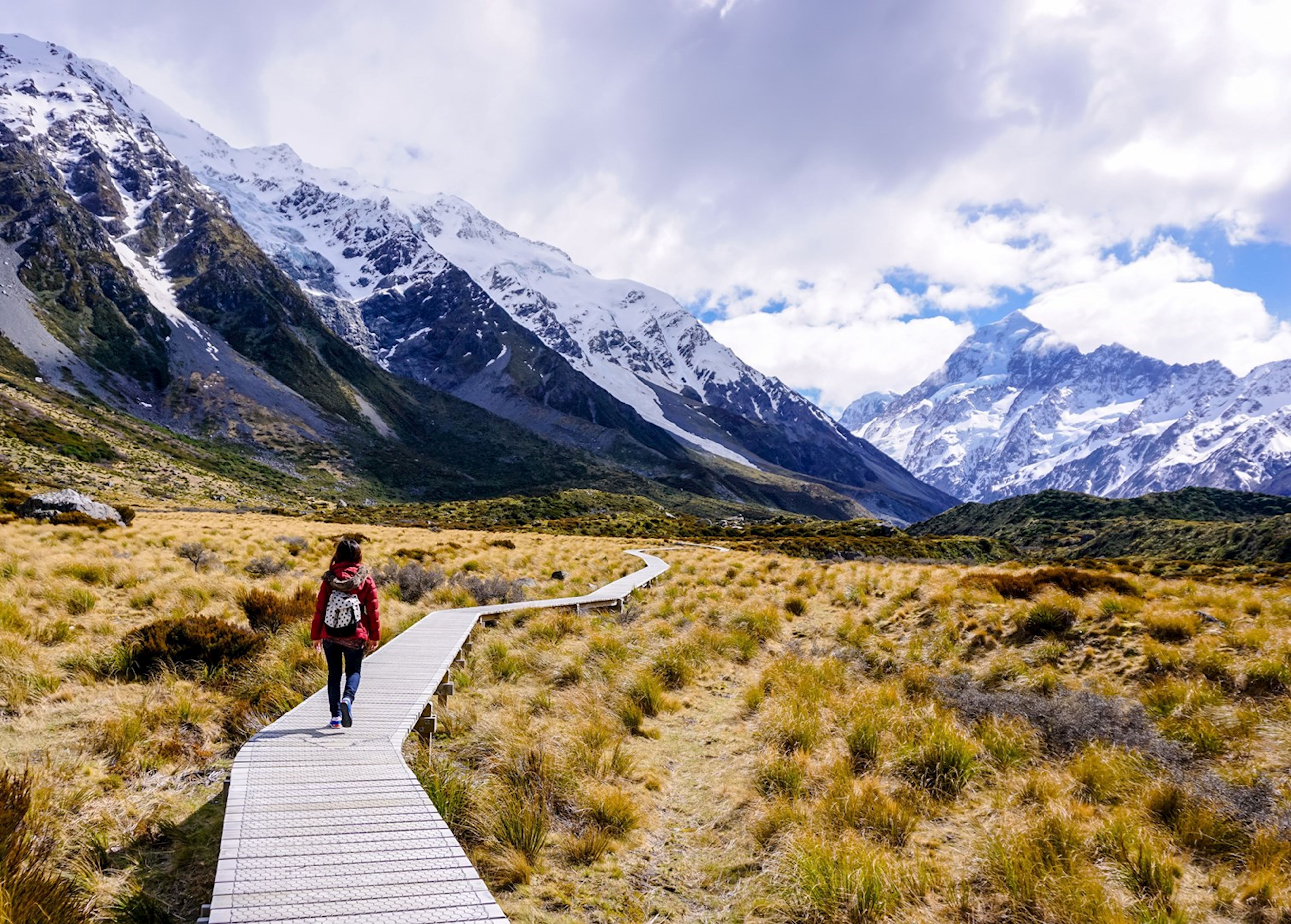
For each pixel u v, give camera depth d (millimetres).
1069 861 5551
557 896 5457
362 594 7652
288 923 4113
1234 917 5062
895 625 14562
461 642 12203
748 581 22109
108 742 7113
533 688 10656
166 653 9500
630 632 14797
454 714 9117
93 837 5516
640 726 9188
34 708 7855
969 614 14000
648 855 6195
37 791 5727
